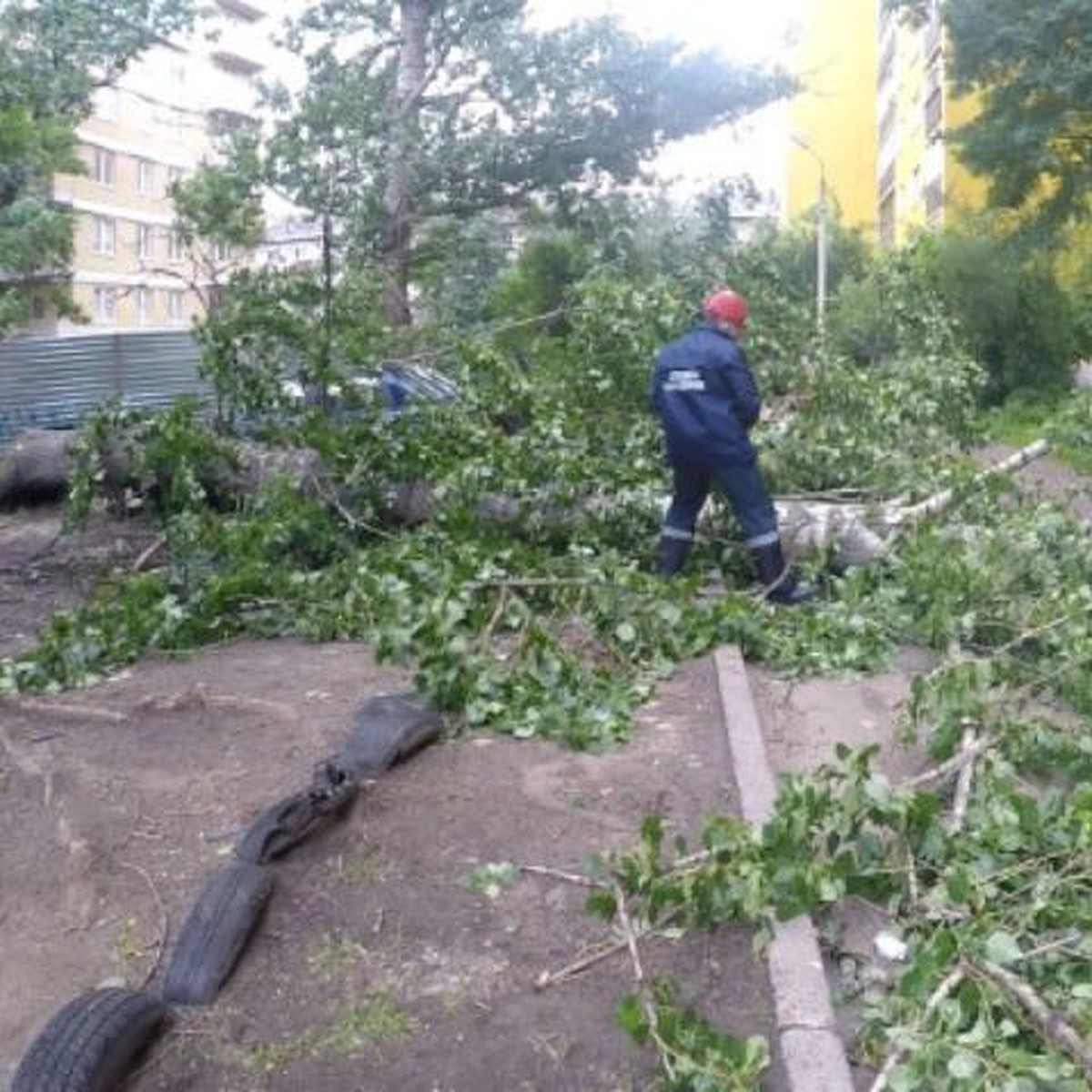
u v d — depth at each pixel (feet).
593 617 22.94
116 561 33.53
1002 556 24.64
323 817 15.61
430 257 68.80
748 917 13.30
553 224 71.31
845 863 13.64
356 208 48.91
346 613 24.93
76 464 34.40
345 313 34.86
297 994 12.82
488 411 33.09
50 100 60.03
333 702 20.56
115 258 151.43
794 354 37.14
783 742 19.53
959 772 16.57
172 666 23.39
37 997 12.94
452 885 14.69
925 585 24.29
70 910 14.32
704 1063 10.82
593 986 12.84
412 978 13.02
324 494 30.68
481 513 29.48
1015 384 93.30
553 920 14.02
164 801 16.74
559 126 66.85
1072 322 93.76
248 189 40.47
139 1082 11.53
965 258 91.97
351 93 53.21
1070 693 20.43
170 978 12.80
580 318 34.91
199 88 172.04
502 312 72.13
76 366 61.52
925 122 156.25
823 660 22.88
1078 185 85.61
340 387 32.27
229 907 13.44
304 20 69.77
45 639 22.75
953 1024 10.62
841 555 27.81
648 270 51.57
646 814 16.56
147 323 158.51
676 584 23.63
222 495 32.63
